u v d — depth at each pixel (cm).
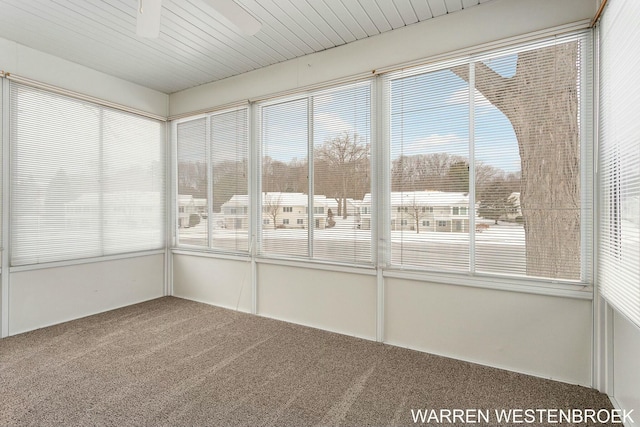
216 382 222
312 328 324
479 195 248
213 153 397
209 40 298
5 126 293
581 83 213
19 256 304
